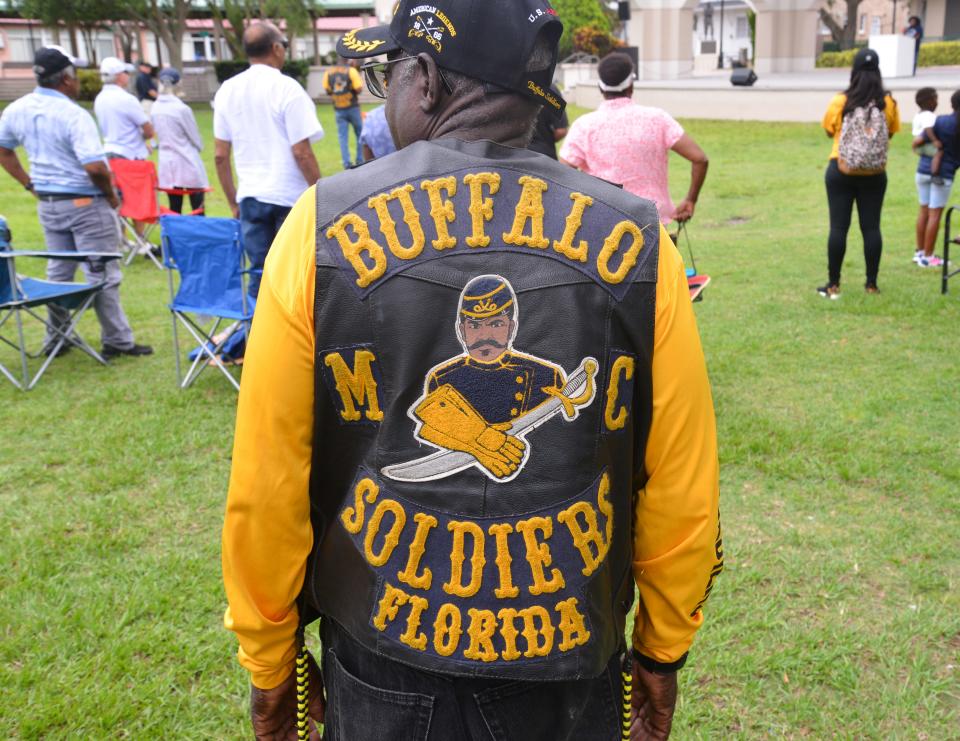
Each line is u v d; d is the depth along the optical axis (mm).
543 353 1174
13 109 5664
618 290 1193
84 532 3629
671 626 1362
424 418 1176
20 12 34594
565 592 1194
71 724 2549
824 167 14086
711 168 14547
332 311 1171
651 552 1330
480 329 1167
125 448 4445
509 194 1197
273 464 1208
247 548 1238
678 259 1267
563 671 1201
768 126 19547
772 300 7039
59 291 5520
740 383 5254
